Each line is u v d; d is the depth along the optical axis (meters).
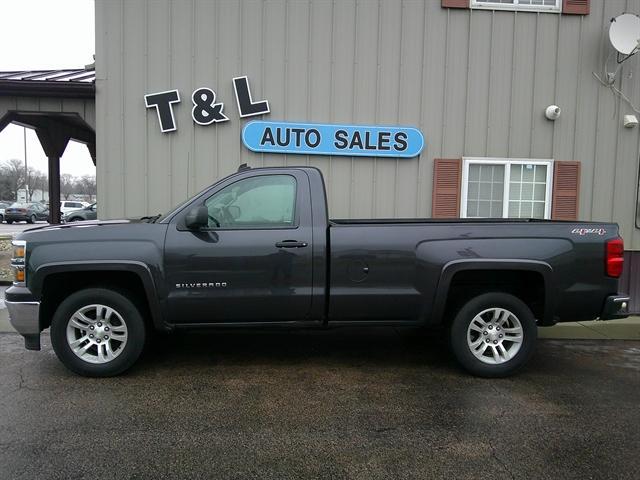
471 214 8.12
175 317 4.60
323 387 4.54
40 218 38.59
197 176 7.79
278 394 4.35
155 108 7.68
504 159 8.03
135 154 7.71
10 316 4.53
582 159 8.12
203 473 3.08
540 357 5.59
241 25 7.66
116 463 3.17
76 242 4.50
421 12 7.81
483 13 7.88
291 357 5.41
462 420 3.87
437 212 8.00
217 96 7.71
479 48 7.91
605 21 8.00
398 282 4.70
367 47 7.79
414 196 7.99
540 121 8.05
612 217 8.20
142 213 7.77
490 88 7.95
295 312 4.70
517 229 4.75
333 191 7.92
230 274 4.58
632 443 3.53
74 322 4.59
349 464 3.21
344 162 7.89
